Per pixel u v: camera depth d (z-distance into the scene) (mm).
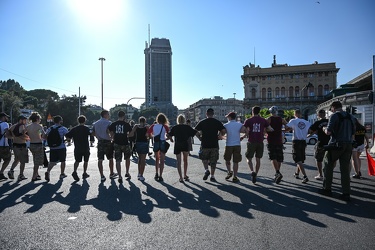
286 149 21578
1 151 8328
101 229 4195
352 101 29078
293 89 87625
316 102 85125
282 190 6770
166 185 7434
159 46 162875
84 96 77375
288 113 58625
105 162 13023
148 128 8812
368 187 7059
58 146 8398
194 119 172750
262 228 4203
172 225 4352
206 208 5262
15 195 6375
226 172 9703
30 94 118125
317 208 5223
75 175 8211
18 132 8305
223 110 150875
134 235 3955
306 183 7645
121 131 8242
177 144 8016
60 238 3869
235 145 7918
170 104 161000
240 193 6461
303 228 4191
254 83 90250
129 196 6223
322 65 85500
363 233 3992
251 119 7754
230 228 4207
